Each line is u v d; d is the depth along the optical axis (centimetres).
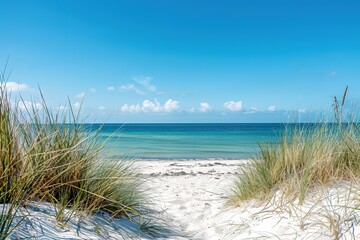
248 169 527
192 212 536
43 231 261
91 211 333
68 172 344
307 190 398
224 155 1900
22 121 328
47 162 327
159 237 374
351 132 455
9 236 230
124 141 2886
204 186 782
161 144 2800
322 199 365
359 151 431
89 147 371
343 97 450
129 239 326
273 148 507
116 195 387
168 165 1323
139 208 441
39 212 291
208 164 1355
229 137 4066
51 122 363
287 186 416
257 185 477
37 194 319
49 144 346
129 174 432
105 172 389
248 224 394
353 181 390
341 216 320
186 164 1368
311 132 490
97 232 304
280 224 355
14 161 302
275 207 404
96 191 362
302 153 474
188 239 388
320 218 331
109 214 366
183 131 6575
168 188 753
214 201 606
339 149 448
